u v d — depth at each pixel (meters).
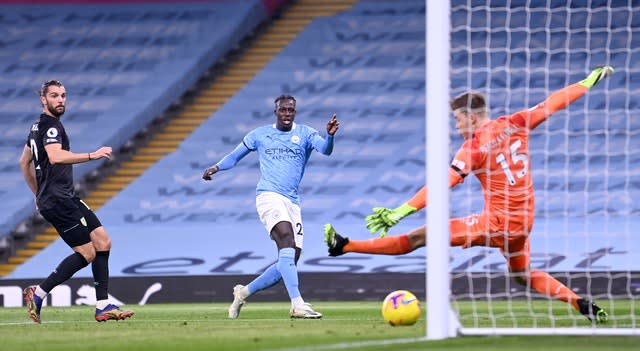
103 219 69.94
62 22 86.31
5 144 76.00
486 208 28.59
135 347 21.73
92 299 55.81
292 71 81.25
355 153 73.62
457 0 81.38
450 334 23.45
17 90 80.25
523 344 21.34
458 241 28.53
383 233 26.53
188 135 76.81
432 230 23.17
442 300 23.08
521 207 28.38
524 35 79.81
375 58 81.19
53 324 31.75
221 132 76.81
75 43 84.31
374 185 70.88
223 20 85.12
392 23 83.88
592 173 69.31
